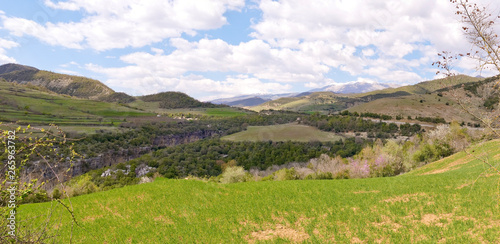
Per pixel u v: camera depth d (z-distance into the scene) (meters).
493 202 17.17
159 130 156.50
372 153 89.25
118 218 20.30
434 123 163.25
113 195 26.67
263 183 31.30
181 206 22.75
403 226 15.88
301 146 129.50
